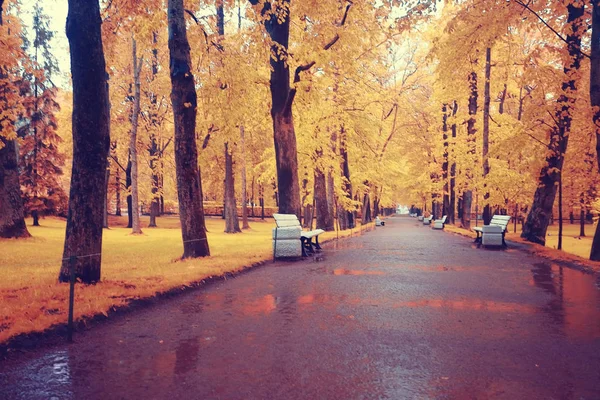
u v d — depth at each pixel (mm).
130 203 41750
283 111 17719
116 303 6125
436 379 3705
